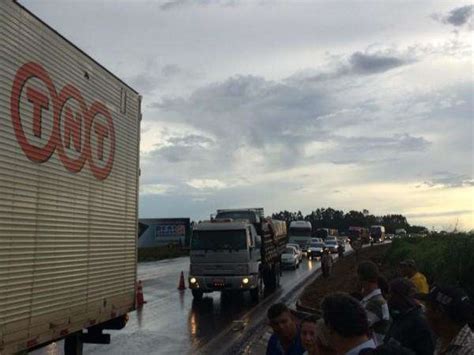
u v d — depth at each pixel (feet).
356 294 19.01
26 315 18.88
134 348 37.76
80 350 26.18
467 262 47.14
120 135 28.40
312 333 12.78
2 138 17.80
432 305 11.44
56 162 21.40
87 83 24.48
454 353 10.87
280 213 396.37
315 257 163.32
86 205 24.14
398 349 8.08
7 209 17.97
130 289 29.27
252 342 39.24
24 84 19.21
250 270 60.90
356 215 475.72
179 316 52.49
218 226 61.72
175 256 196.34
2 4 17.94
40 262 19.95
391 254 104.94
